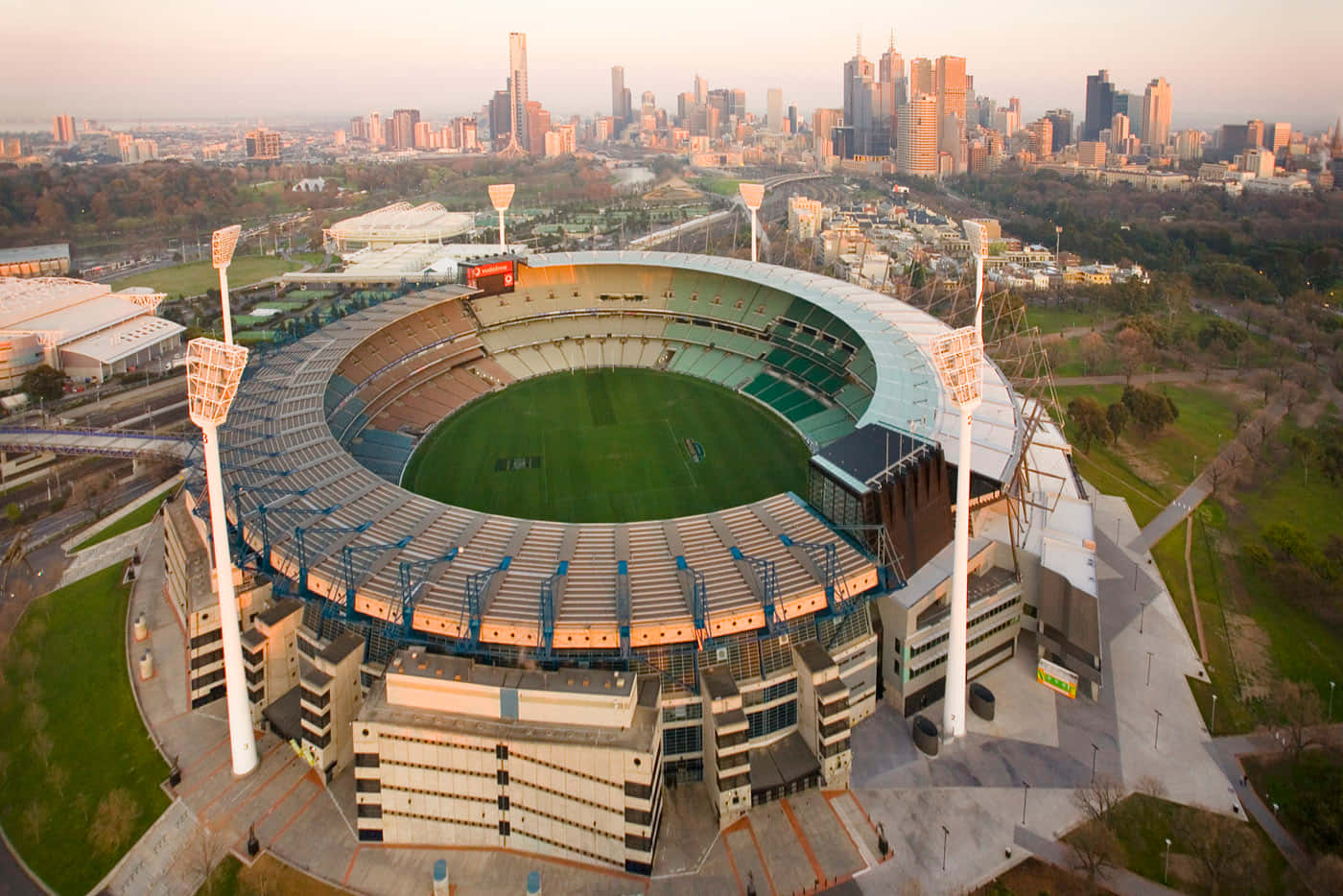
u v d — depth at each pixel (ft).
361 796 244.22
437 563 279.49
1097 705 296.51
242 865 238.89
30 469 523.29
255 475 343.87
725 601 259.80
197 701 302.04
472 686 239.91
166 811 258.16
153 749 282.36
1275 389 617.21
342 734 270.05
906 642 284.61
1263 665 320.29
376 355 537.65
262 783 267.80
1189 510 444.55
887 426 364.99
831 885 228.84
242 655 279.69
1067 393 629.10
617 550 289.94
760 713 265.95
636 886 230.89
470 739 234.99
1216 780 262.47
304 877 235.61
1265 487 468.34
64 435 525.75
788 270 646.33
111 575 392.88
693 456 470.80
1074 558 320.09
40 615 361.30
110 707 302.66
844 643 281.95
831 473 308.81
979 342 258.16
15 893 234.99
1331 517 433.89
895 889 227.40
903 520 302.25
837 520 309.22
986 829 245.65
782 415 517.55
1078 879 229.25
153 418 595.47
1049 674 303.89
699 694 256.32
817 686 254.68
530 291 642.63
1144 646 331.36
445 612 253.03
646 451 477.36
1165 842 239.71
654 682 255.29
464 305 616.80
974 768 267.80
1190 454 518.78
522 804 239.91
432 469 456.04
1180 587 372.99
